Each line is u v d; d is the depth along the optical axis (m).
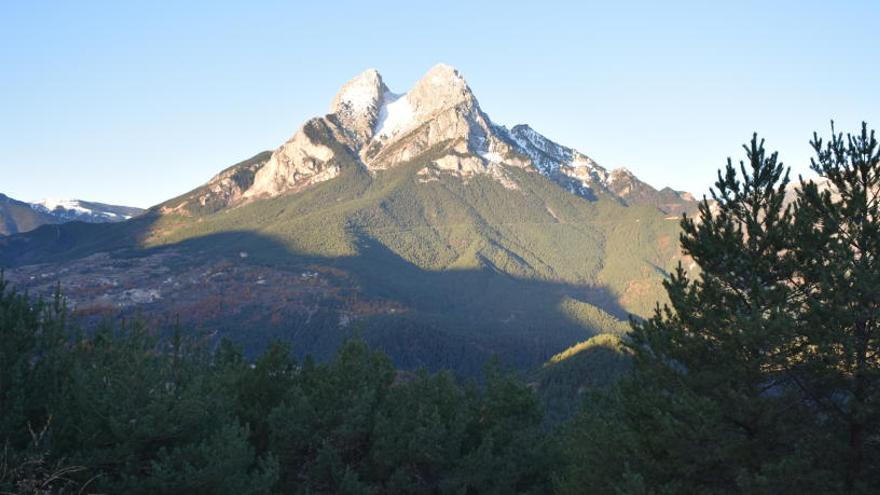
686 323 18.89
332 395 30.39
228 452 21.25
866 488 15.28
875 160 16.28
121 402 20.64
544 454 33.25
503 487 30.73
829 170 17.14
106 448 20.78
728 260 18.05
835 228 16.58
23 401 20.14
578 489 21.38
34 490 15.62
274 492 28.00
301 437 28.66
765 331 16.08
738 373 17.30
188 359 27.52
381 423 29.53
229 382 30.92
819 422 17.22
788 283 18.16
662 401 18.17
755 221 17.88
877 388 15.88
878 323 15.74
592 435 22.31
